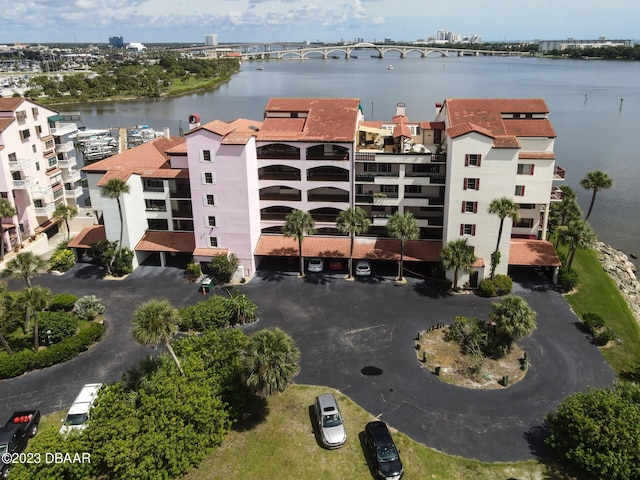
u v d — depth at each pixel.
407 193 68.00
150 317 38.22
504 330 47.91
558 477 35.34
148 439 34.50
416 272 67.12
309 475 35.88
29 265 53.06
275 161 66.19
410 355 49.53
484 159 58.44
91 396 41.62
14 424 39.50
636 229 90.81
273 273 67.81
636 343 52.03
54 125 82.88
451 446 38.22
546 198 64.62
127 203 66.00
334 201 67.88
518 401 43.03
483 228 61.12
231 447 38.31
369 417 41.25
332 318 56.44
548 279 64.75
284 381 37.50
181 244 68.88
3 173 70.50
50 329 51.47
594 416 35.50
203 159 62.72
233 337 43.38
